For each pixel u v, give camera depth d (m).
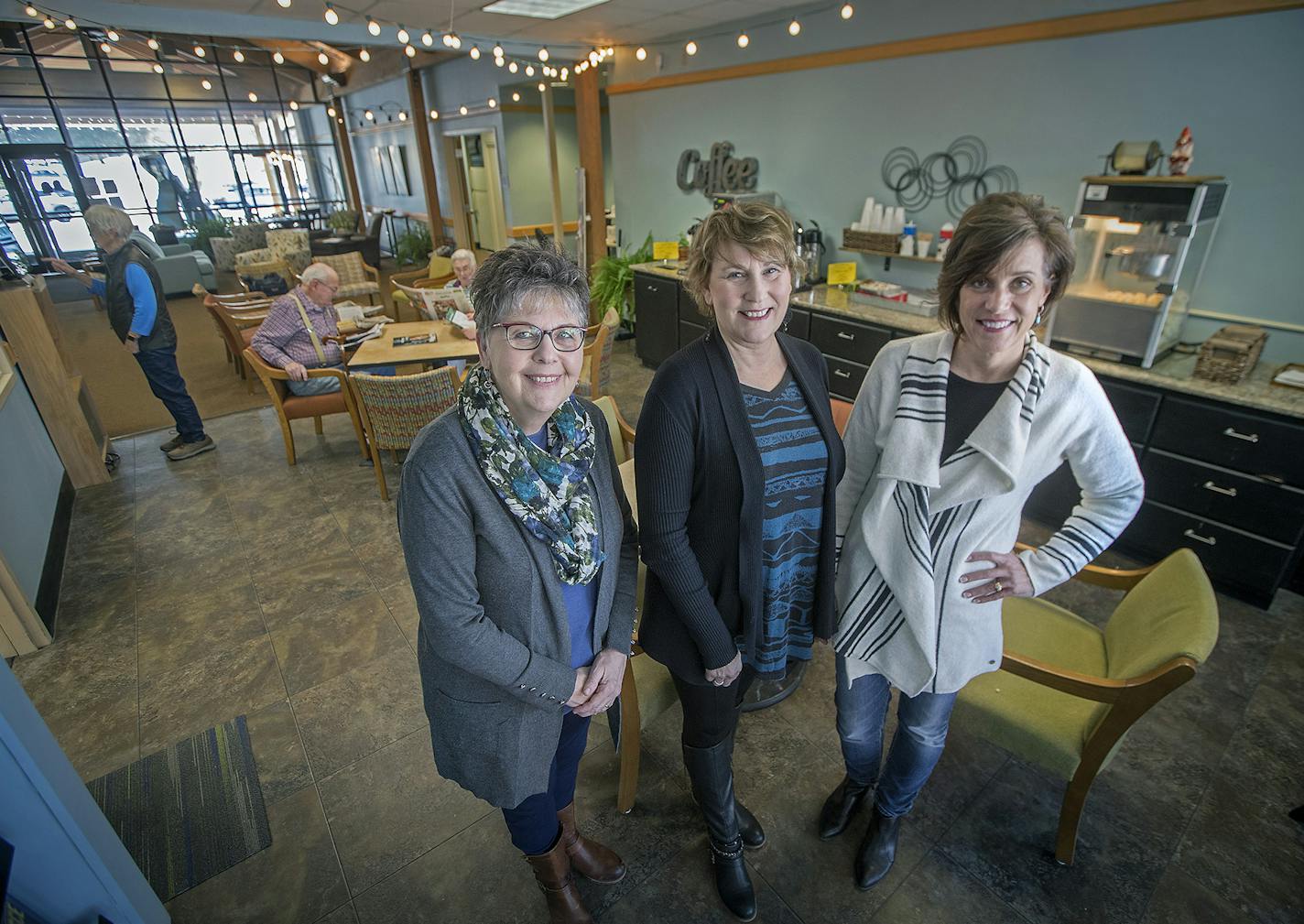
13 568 2.40
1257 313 2.68
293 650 2.37
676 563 1.12
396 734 2.01
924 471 1.15
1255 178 2.57
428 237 10.47
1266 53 2.45
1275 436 2.28
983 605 1.26
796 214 4.57
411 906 1.55
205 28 4.43
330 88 12.11
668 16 4.39
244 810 1.78
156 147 11.29
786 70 4.26
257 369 3.58
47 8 4.02
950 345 1.16
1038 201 1.02
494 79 8.14
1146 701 1.26
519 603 1.03
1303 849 1.62
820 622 1.32
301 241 9.96
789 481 1.16
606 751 1.95
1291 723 1.97
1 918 0.95
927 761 1.42
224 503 3.42
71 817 1.19
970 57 3.36
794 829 1.70
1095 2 2.84
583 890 1.56
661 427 1.06
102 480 3.64
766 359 1.13
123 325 3.60
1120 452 1.13
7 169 9.96
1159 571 1.49
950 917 1.49
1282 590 2.57
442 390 3.12
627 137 5.79
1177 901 1.51
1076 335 2.78
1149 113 2.80
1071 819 1.51
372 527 3.18
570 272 0.92
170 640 2.42
